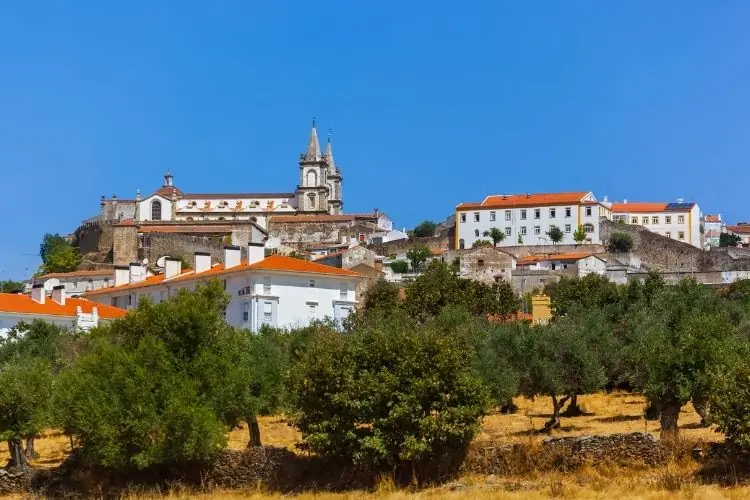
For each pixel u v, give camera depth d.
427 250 184.00
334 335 62.91
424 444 48.78
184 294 65.50
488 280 162.12
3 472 53.09
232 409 55.22
